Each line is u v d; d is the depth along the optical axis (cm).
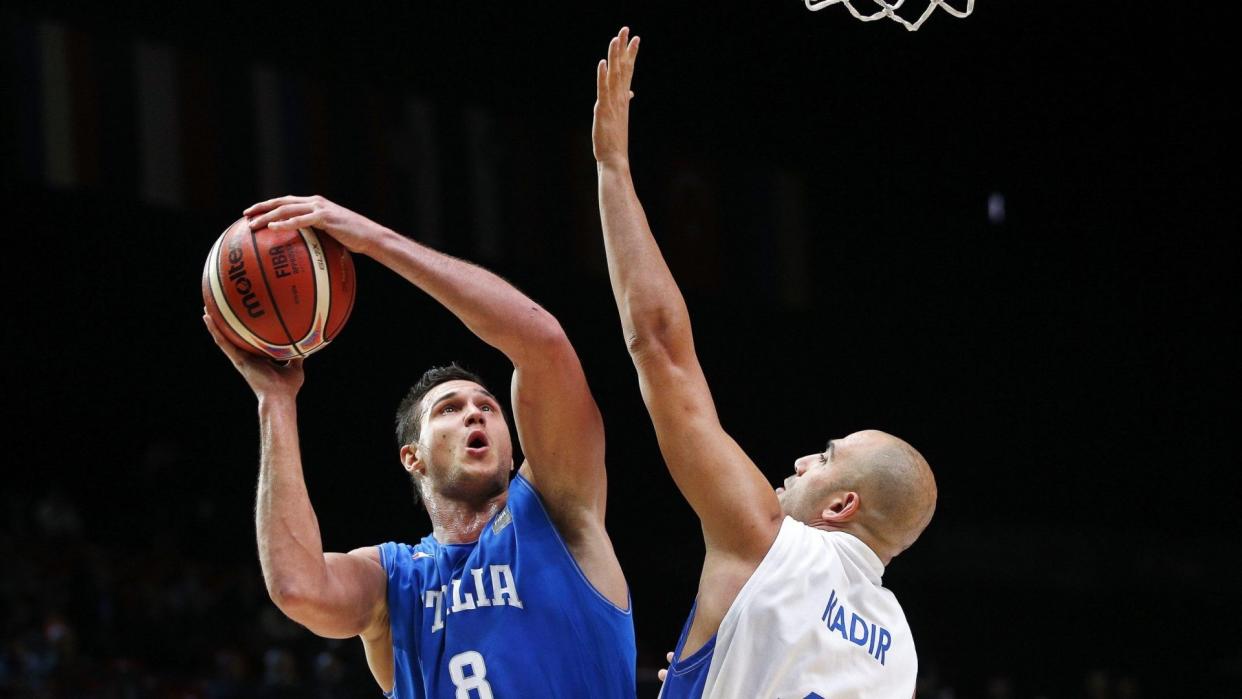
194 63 1695
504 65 2034
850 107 2312
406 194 1886
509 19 2042
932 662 2242
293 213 383
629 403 2373
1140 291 2408
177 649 1623
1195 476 2388
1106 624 2331
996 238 2438
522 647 379
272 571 371
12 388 2167
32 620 1542
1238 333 2370
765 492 344
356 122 1850
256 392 392
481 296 376
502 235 1986
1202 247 2352
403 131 1898
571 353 384
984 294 2461
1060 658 2311
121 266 2062
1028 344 2461
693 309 2362
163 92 1658
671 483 2400
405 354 2270
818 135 2341
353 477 2255
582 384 390
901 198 2417
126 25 1633
